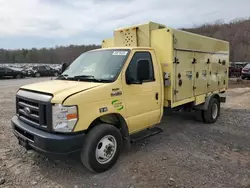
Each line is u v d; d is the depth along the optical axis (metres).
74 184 3.54
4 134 5.77
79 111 3.46
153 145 5.12
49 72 31.53
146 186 3.47
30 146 3.75
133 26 5.47
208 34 61.59
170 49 4.93
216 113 7.22
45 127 3.50
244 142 5.42
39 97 3.60
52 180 3.65
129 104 4.26
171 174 3.82
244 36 63.25
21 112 4.04
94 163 3.73
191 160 4.36
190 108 6.46
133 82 4.25
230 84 19.61
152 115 4.82
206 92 6.81
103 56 4.62
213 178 3.70
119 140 4.12
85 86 3.76
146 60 4.55
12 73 26.58
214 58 7.13
